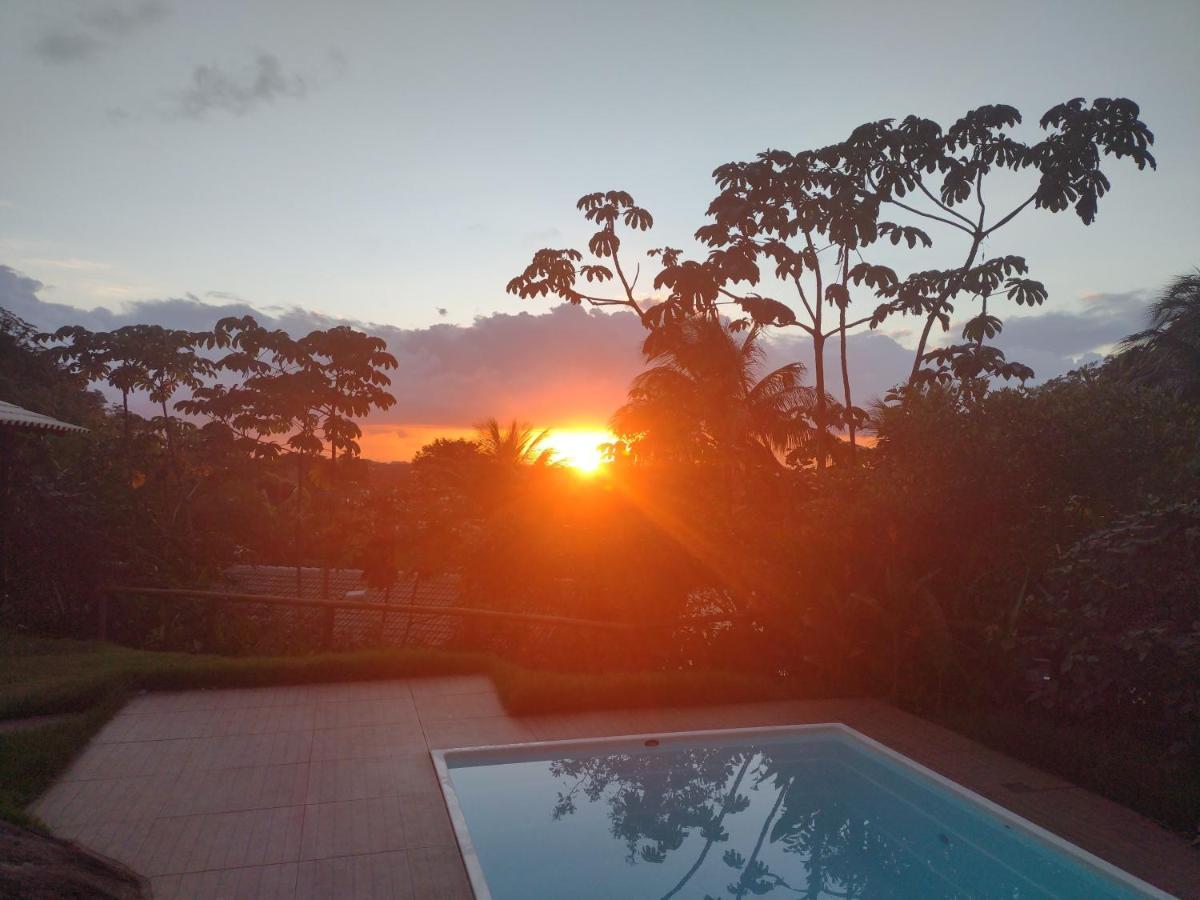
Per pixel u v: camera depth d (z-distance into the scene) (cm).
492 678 868
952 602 842
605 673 948
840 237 1238
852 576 879
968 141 1214
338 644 1086
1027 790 609
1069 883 492
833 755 725
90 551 1216
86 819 507
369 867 457
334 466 2383
